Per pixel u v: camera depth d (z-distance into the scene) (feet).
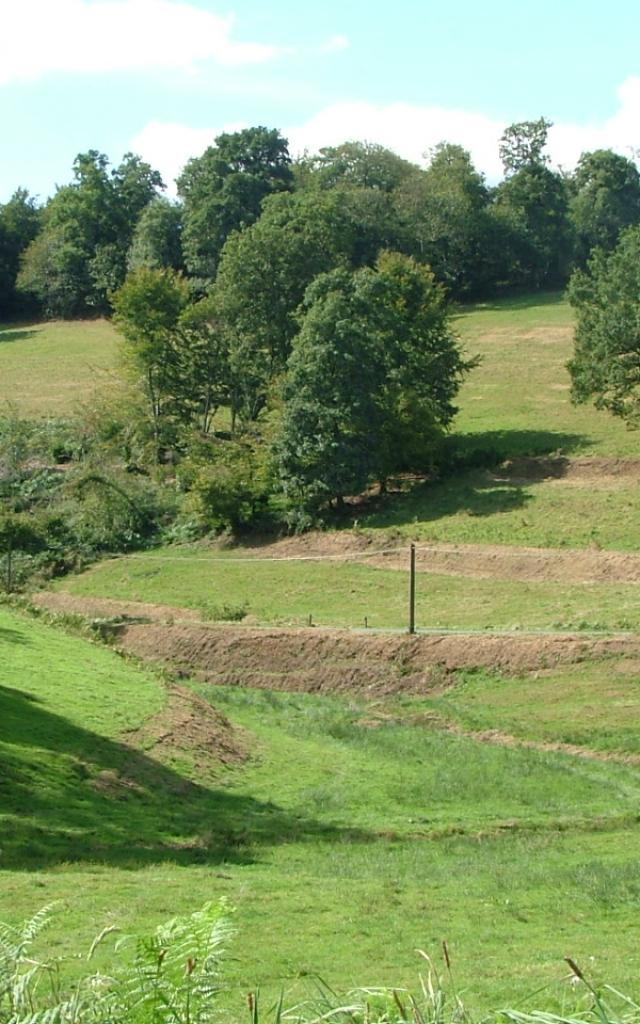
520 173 463.42
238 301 291.17
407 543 221.05
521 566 201.05
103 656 133.69
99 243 465.88
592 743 126.62
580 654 151.84
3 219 488.02
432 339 266.16
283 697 156.25
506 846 87.56
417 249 431.43
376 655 162.50
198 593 213.87
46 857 72.23
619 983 47.80
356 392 243.40
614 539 206.08
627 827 95.71
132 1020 23.27
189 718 114.52
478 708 144.97
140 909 57.72
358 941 56.39
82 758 94.79
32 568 237.86
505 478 247.29
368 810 98.84
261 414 287.48
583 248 491.31
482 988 46.37
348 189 432.66
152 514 256.11
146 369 286.25
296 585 210.79
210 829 86.22
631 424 257.55
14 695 106.83
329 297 250.78
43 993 37.93
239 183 430.20
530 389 314.35
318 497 240.94
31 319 469.98
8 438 288.51
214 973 24.08
